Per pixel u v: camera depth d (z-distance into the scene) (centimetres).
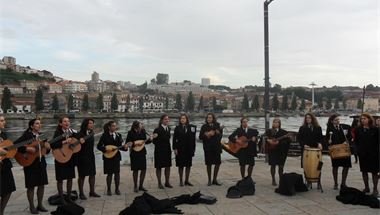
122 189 1111
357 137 1004
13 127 9681
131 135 1080
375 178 961
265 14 1642
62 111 16625
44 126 9644
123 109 19675
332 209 849
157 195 1022
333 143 1052
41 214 852
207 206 885
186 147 1138
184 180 1234
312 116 1080
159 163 1109
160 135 1109
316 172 1032
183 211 842
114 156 1031
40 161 858
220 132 1156
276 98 19475
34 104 16038
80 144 949
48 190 1109
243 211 841
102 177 1320
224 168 1484
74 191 1008
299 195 990
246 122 1157
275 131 1124
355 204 888
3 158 752
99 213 847
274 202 918
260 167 1486
